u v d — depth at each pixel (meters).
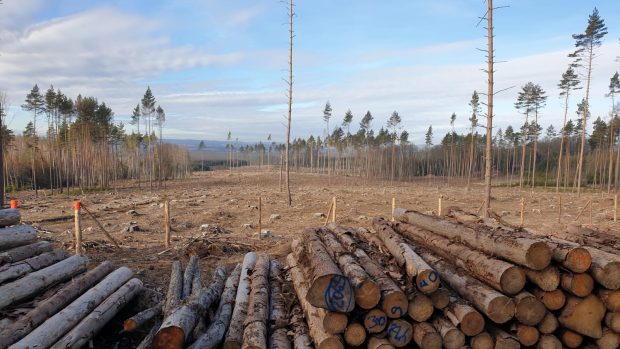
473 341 4.11
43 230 14.48
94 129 42.88
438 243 5.80
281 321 4.99
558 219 19.59
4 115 21.61
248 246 11.57
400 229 7.31
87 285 6.06
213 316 5.55
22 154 43.94
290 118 22.69
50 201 26.94
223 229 15.60
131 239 12.84
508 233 4.70
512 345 4.09
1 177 11.55
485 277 4.38
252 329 4.57
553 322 4.16
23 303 5.24
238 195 29.47
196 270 7.72
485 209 12.89
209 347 4.60
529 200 30.81
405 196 30.44
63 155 43.47
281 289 6.08
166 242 11.35
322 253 5.24
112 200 27.23
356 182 56.47
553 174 61.47
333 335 4.00
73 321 4.89
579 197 34.41
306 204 23.75
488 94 13.07
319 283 3.96
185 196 29.38
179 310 4.64
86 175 44.78
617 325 4.09
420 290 4.21
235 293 6.22
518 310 4.05
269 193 30.89
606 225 18.08
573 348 4.23
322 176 70.56
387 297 4.07
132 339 5.62
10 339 4.25
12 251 6.09
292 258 7.09
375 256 5.51
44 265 6.20
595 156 54.56
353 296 3.99
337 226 7.29
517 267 4.11
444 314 4.31
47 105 37.88
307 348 4.31
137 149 55.97
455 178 67.50
